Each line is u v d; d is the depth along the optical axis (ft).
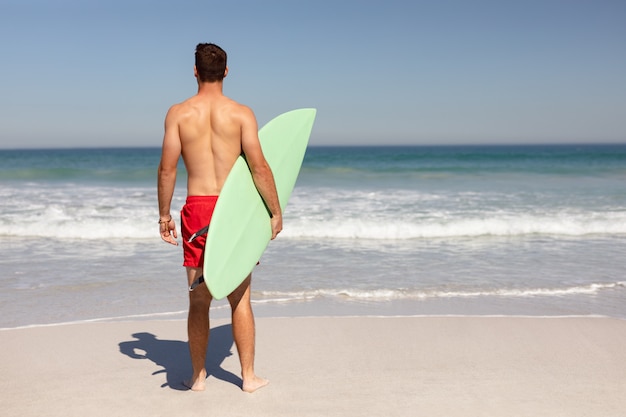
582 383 10.53
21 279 20.12
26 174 64.80
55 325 14.35
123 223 31.40
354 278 20.51
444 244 28.30
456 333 13.67
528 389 10.23
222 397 9.87
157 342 13.10
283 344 12.84
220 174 9.46
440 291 18.58
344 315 15.75
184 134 9.45
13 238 29.27
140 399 9.77
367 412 9.22
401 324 14.42
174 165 9.57
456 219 33.71
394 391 10.12
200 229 9.37
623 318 15.70
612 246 27.84
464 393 10.02
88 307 16.58
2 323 14.98
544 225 31.99
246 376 10.17
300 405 9.52
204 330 10.00
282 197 10.57
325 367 11.36
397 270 21.98
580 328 14.12
